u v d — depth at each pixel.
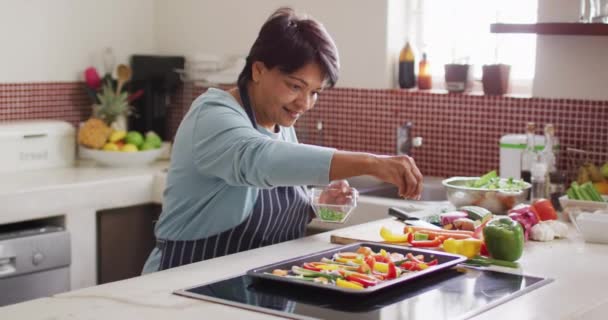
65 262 3.51
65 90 4.21
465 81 3.67
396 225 2.65
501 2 3.73
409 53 3.81
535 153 3.21
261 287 1.88
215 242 2.34
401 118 3.81
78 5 4.21
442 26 3.90
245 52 4.26
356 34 3.89
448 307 1.74
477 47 3.82
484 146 3.61
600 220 2.46
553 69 3.39
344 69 3.95
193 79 4.30
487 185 2.87
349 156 1.94
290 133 2.57
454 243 2.23
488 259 2.21
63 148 3.96
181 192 2.31
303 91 2.21
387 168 1.95
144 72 4.40
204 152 2.13
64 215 3.55
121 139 4.04
